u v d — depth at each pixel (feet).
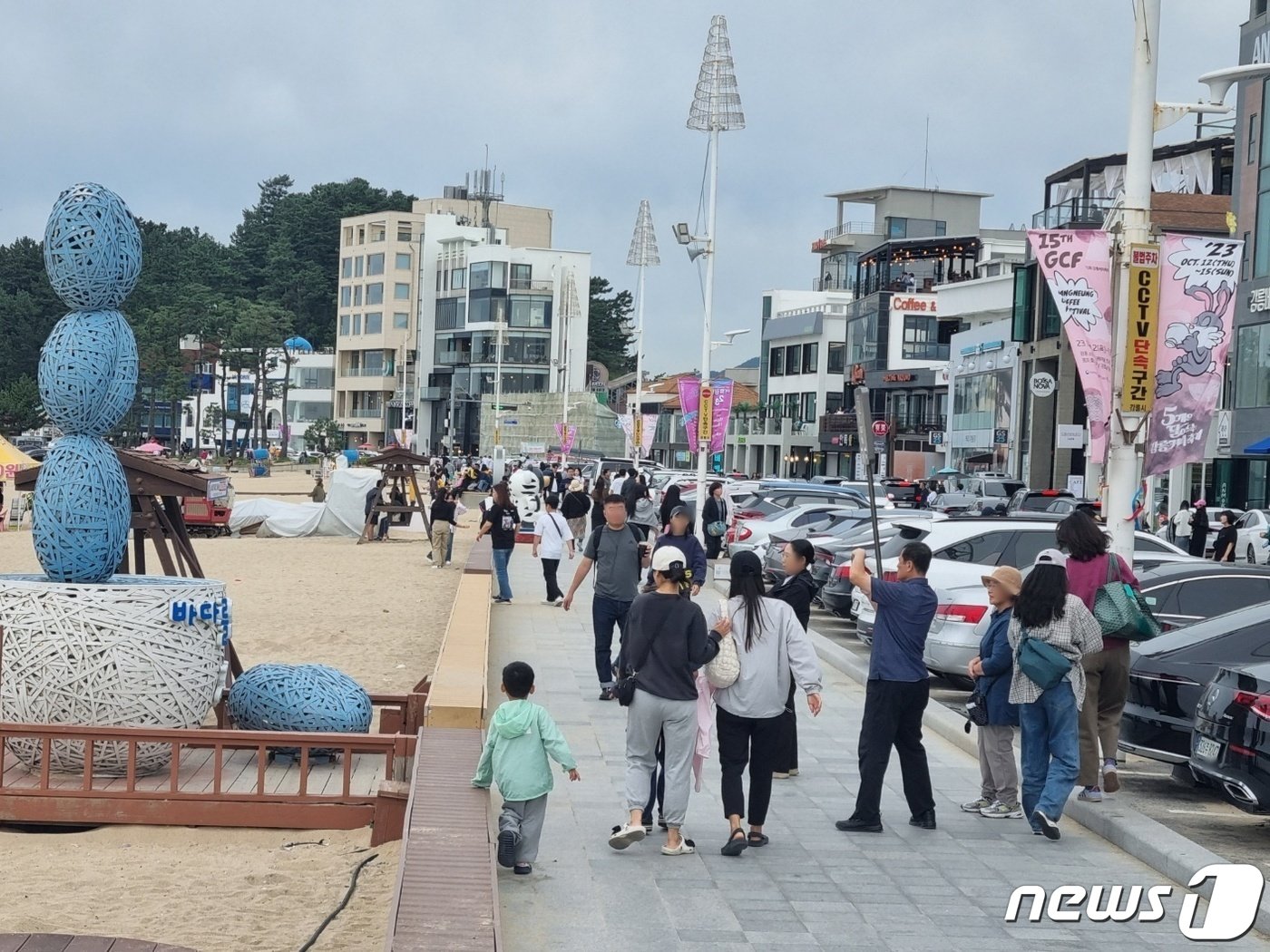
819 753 40.37
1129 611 32.76
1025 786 31.48
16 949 21.04
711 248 119.65
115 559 34.99
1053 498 120.47
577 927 23.58
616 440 345.92
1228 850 30.73
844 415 274.77
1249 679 30.19
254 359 437.99
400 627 70.95
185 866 28.86
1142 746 35.58
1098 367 43.11
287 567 106.52
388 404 447.83
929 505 146.41
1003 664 32.07
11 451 146.61
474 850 24.40
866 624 55.67
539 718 26.55
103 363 34.37
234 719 36.91
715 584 91.20
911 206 331.57
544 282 390.42
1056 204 211.20
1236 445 153.28
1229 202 180.04
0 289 435.12
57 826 31.78
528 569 103.76
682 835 30.12
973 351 223.30
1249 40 154.10
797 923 24.13
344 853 29.94
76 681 33.01
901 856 28.96
